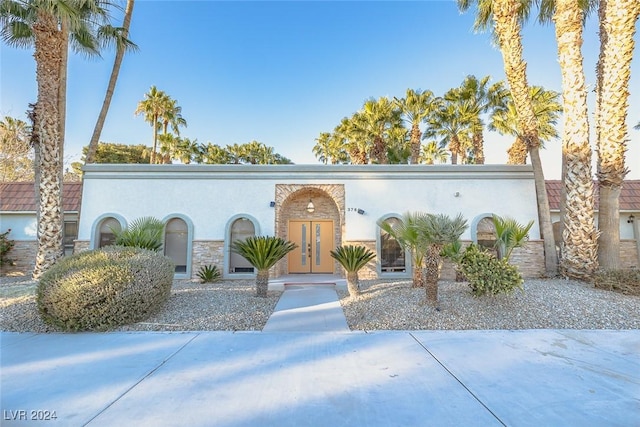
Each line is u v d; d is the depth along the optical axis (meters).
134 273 6.47
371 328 6.15
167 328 6.13
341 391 3.68
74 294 5.85
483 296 7.27
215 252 11.88
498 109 19.33
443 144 22.94
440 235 6.75
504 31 11.05
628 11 9.34
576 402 3.40
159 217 11.95
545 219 11.33
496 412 3.22
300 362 4.53
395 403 3.41
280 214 12.45
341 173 12.24
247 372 4.20
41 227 10.15
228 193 12.12
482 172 12.19
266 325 6.36
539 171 11.57
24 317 6.54
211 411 3.28
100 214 11.92
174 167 12.14
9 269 13.66
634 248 13.55
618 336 5.49
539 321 6.25
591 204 9.73
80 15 10.42
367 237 11.96
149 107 28.28
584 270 9.59
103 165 12.09
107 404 3.40
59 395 3.59
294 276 12.60
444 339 5.45
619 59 9.50
